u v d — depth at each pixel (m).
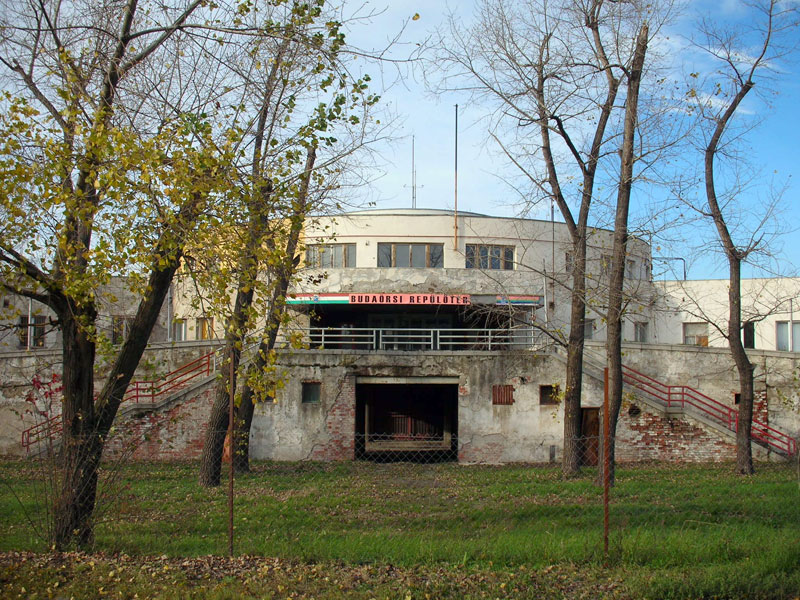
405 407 30.31
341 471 22.30
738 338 21.81
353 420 25.95
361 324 34.88
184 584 8.34
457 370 26.30
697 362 29.03
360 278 32.91
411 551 9.86
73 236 10.34
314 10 10.50
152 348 29.34
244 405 21.77
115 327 12.09
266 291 9.79
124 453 11.00
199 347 29.55
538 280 34.19
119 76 10.91
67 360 10.19
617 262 18.69
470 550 9.82
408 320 34.97
